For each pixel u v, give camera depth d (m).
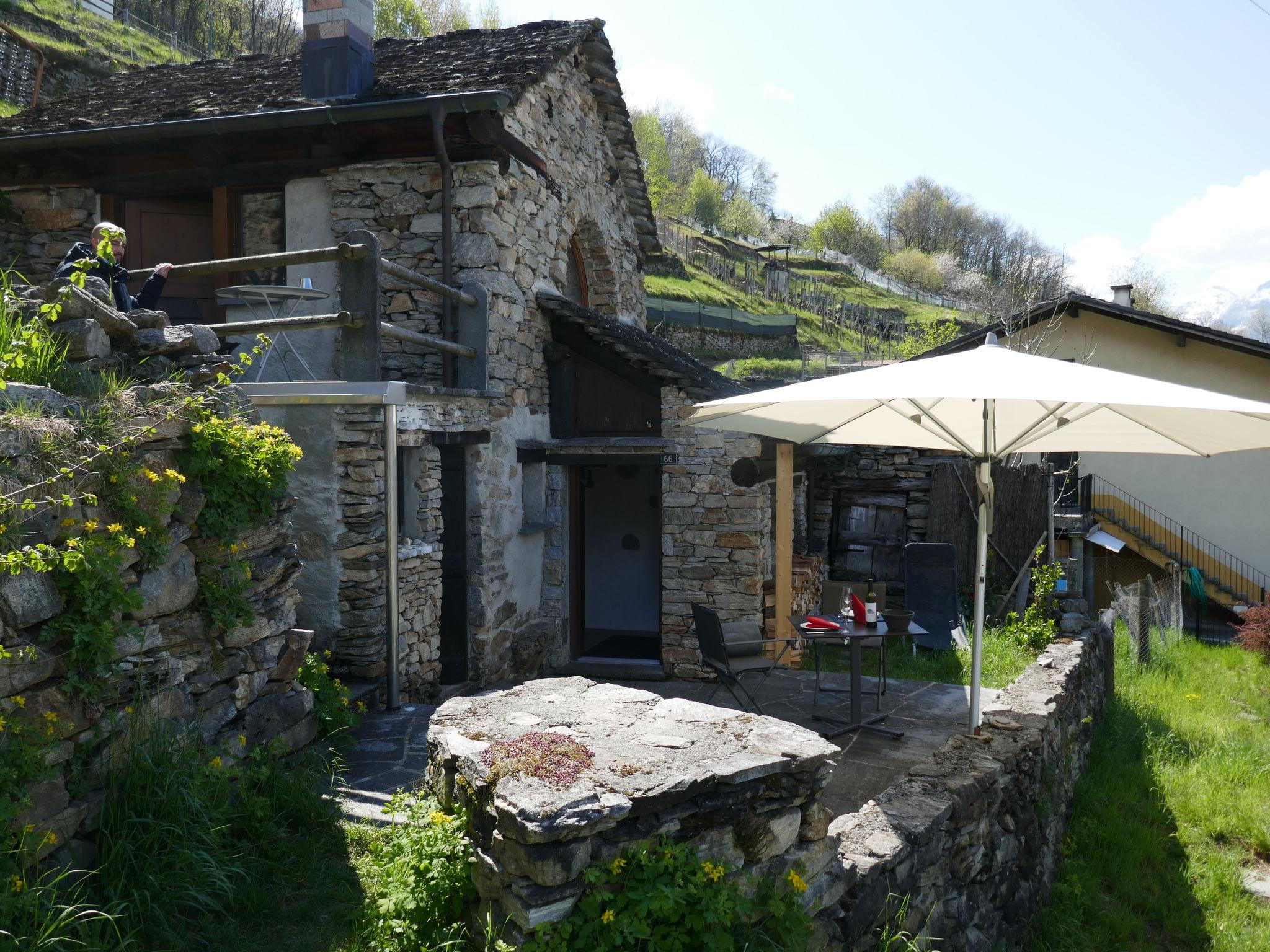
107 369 3.86
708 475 8.92
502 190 7.96
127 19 34.59
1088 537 14.13
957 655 9.01
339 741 5.03
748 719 3.39
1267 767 7.47
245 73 9.79
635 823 2.68
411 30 36.34
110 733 3.26
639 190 12.62
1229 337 14.03
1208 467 14.99
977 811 4.46
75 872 2.92
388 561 5.98
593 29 9.84
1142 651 11.05
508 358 8.21
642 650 10.35
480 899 2.78
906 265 64.19
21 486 3.01
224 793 3.56
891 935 3.64
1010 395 3.98
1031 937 5.13
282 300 6.98
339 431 5.99
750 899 2.88
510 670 8.34
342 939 3.06
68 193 8.55
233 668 4.10
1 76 23.11
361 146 7.96
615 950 2.54
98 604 3.17
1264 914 5.51
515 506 8.44
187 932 3.00
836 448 12.16
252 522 4.25
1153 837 6.35
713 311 29.41
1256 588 14.64
